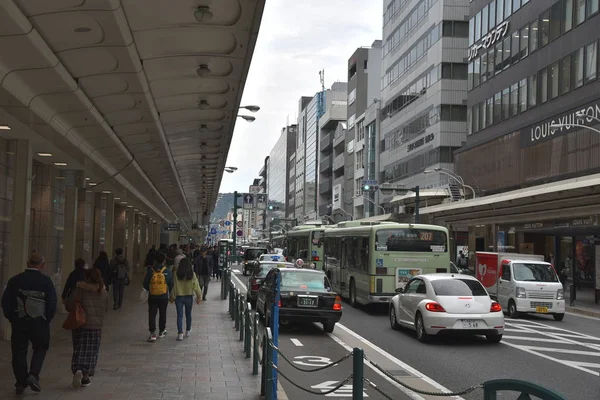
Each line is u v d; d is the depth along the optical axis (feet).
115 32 32.09
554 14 135.23
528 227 131.85
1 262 49.24
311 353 46.06
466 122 196.75
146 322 59.16
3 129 46.62
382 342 52.60
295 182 505.25
